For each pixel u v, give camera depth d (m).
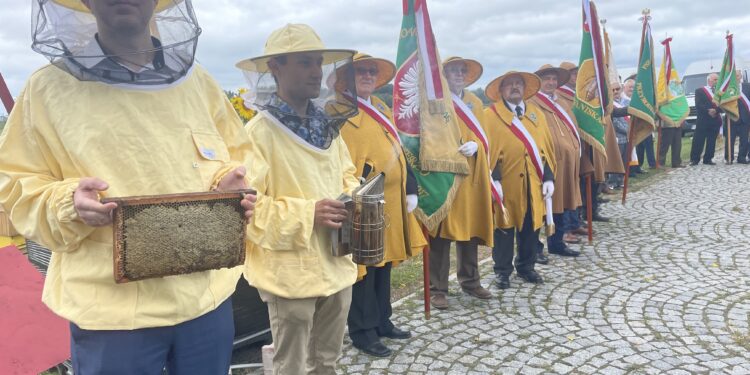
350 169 3.05
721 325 4.29
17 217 1.66
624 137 9.92
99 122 1.62
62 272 1.74
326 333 2.87
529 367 3.72
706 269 5.65
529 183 5.15
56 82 1.65
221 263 1.69
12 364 2.59
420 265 6.18
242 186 1.81
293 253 2.58
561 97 7.01
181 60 1.74
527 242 5.40
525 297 5.06
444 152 4.11
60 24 1.61
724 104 12.37
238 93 4.05
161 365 1.78
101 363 1.68
